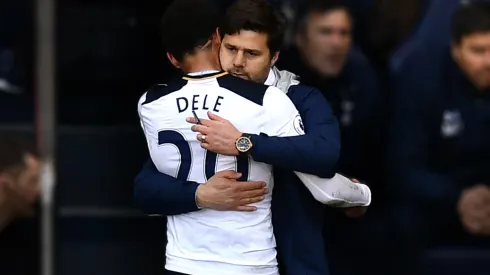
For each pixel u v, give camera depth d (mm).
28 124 19328
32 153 19281
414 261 18359
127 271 19438
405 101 18062
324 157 10773
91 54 19438
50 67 19312
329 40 17719
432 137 18219
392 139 18156
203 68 11211
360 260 18172
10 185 19109
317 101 11383
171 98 11070
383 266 18328
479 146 18156
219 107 10891
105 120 19562
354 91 17938
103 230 19469
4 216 19078
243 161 11000
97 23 19375
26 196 19188
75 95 19516
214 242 11062
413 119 18109
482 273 18422
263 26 11008
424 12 18062
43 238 19141
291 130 10938
